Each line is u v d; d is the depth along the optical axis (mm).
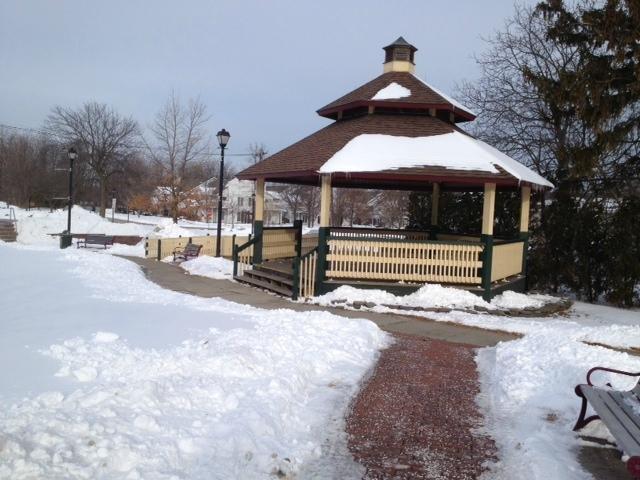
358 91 15820
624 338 9148
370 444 4656
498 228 18203
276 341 6789
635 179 16172
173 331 7234
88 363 5391
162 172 46969
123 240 32781
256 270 15289
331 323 8414
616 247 15727
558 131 18875
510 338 9430
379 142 13383
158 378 4934
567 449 4465
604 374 6090
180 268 18078
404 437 4836
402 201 50062
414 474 4148
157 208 53969
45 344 6066
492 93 23594
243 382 5309
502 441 4812
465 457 4473
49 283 11203
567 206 17031
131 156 67562
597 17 14367
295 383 5637
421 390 6211
